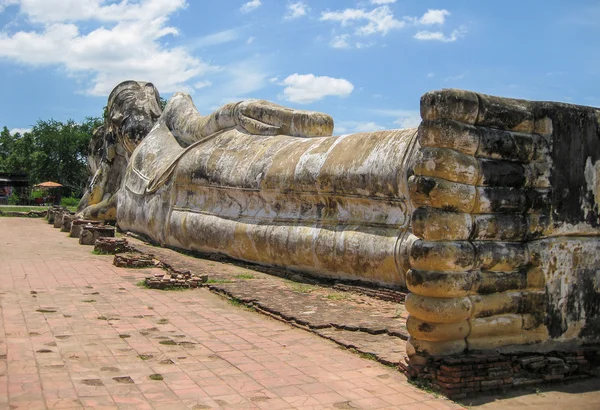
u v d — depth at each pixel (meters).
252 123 16.42
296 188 13.09
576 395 6.62
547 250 7.36
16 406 5.79
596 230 7.74
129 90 25.23
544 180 7.35
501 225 7.05
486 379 6.56
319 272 12.49
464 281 6.75
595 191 7.74
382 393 6.46
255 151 15.31
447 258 6.69
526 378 6.87
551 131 7.40
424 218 6.82
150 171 19.95
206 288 12.34
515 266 7.17
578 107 7.67
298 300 10.75
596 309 7.70
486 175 6.91
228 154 16.09
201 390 6.40
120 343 8.12
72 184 59.72
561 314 7.45
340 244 11.72
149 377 6.76
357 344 8.07
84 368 7.00
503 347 7.11
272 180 13.76
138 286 12.38
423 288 6.76
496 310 7.03
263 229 13.80
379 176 11.13
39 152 57.50
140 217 19.50
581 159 7.64
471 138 6.82
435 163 6.77
